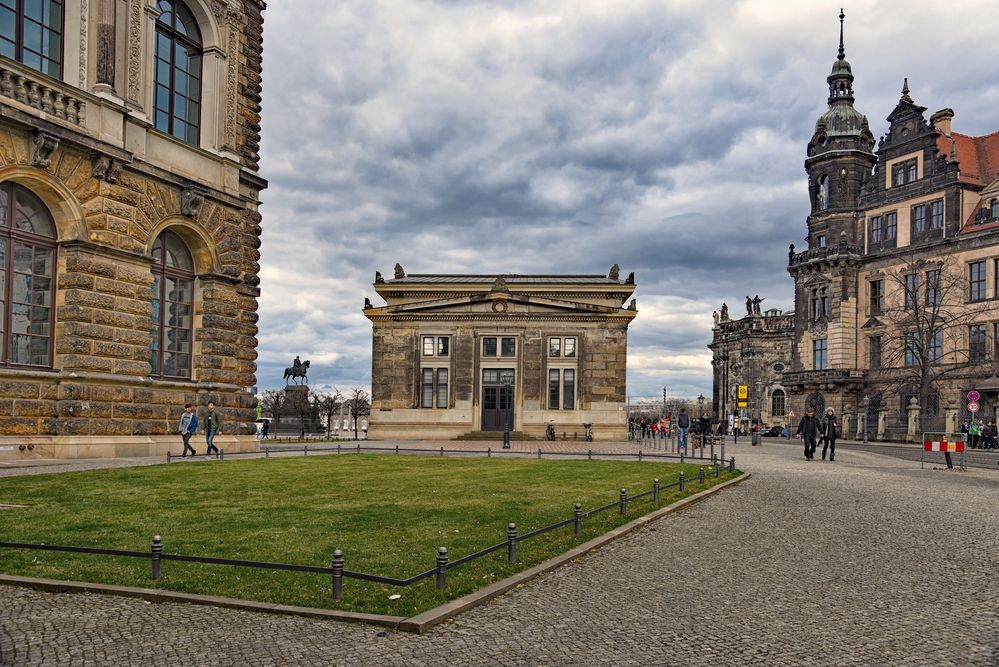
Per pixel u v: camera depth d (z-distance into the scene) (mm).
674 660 9180
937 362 80000
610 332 70875
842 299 89750
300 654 9094
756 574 13477
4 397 27359
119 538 14266
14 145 27188
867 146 92062
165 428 33219
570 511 18734
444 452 44000
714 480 27328
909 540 16641
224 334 36062
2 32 27109
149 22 32375
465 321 71500
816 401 92562
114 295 30500
